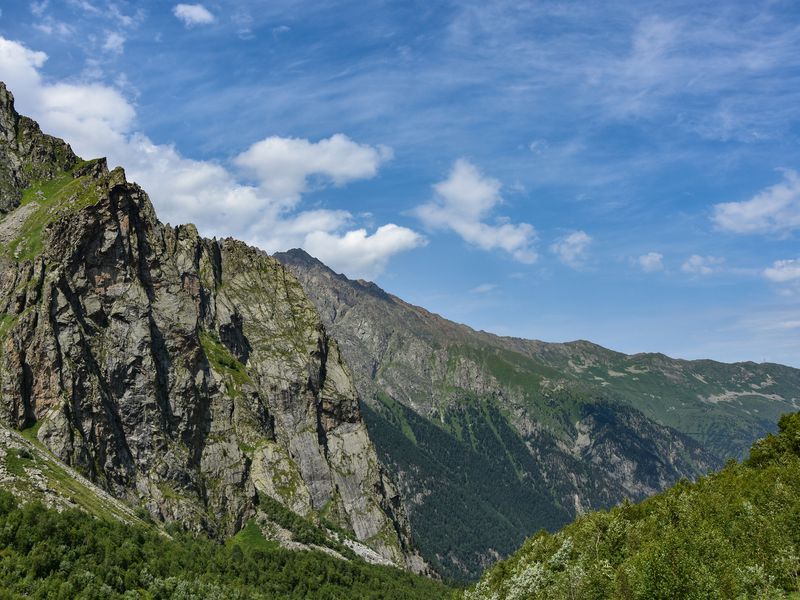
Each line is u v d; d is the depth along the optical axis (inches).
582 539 5369.1
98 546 5541.3
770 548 4079.7
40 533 5196.9
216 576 6461.6
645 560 3927.2
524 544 6953.7
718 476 5984.3
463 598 6624.0
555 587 4655.5
